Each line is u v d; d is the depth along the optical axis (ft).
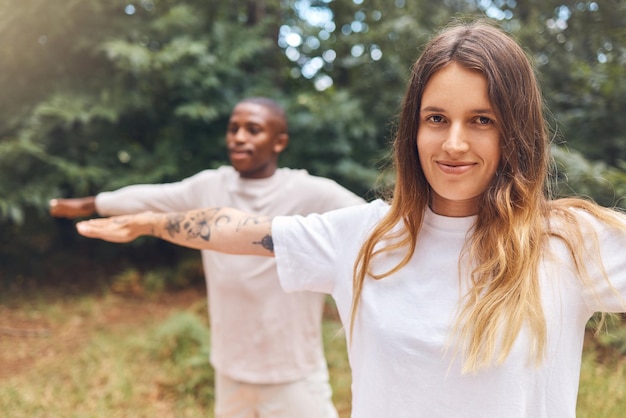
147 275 19.65
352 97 20.45
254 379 7.19
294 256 4.16
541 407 3.34
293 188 7.46
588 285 3.38
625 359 10.47
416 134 3.69
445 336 3.42
